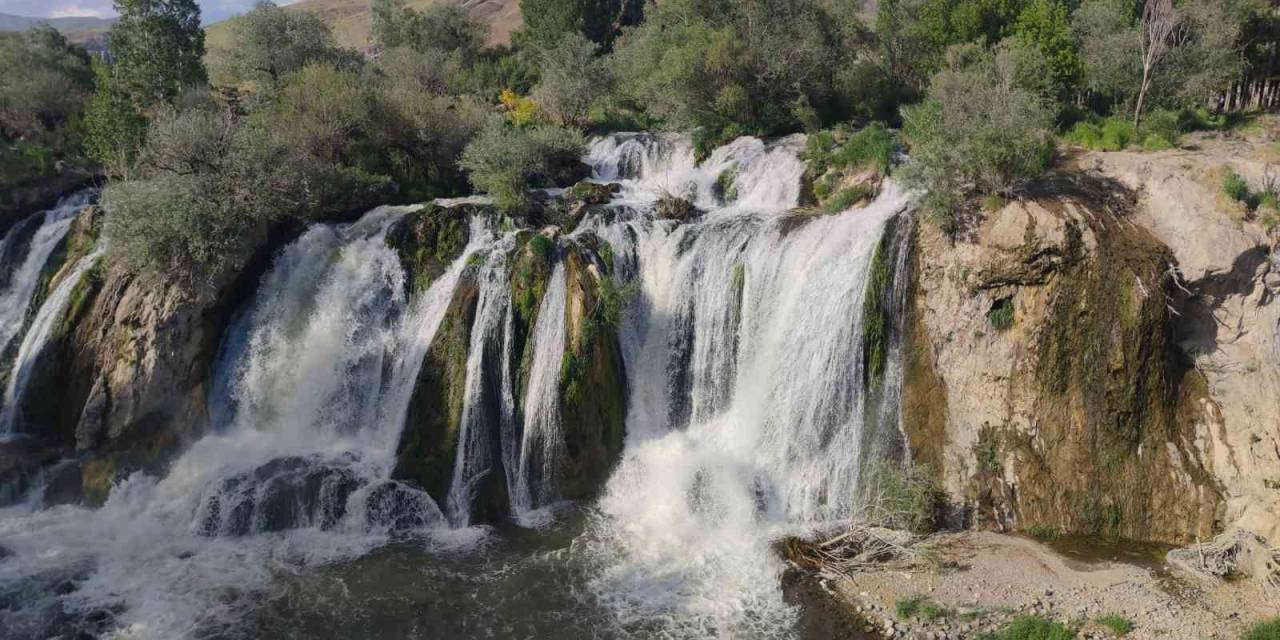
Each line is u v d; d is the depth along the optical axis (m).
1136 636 19.19
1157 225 25.56
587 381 27.70
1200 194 25.48
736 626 20.67
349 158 42.47
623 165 44.91
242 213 32.06
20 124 50.72
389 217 34.59
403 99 43.38
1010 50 41.09
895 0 52.28
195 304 29.97
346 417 29.44
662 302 30.58
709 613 21.19
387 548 24.30
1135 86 39.81
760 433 27.86
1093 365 24.06
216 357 30.77
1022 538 23.69
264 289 32.31
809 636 20.23
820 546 23.81
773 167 38.56
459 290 29.06
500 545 24.53
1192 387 24.27
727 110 45.50
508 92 63.44
